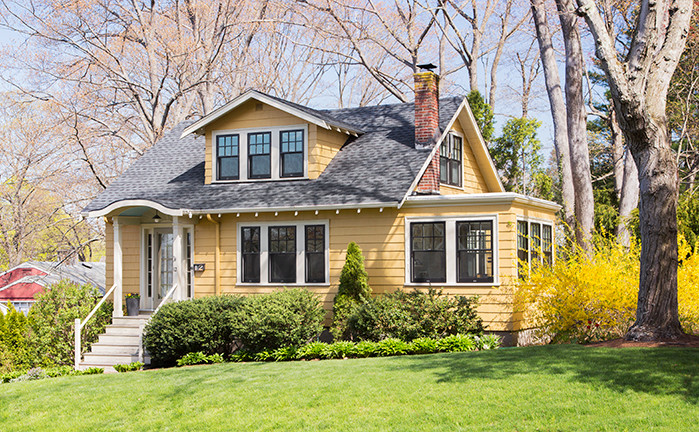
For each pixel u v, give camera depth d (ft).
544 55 82.58
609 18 82.23
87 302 69.77
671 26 45.06
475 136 79.05
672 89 97.91
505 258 58.85
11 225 143.43
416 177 64.23
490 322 58.75
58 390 47.14
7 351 66.59
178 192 73.92
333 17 120.26
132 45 124.47
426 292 60.70
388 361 47.32
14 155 136.05
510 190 102.58
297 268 66.13
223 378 45.55
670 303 44.32
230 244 69.10
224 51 132.26
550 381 35.68
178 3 125.49
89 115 118.93
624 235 79.00
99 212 68.08
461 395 35.12
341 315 60.23
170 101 116.88
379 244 63.10
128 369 60.64
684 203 74.33
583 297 51.24
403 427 31.76
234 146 73.41
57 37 114.42
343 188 65.67
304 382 41.63
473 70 117.60
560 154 82.17
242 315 58.59
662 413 29.84
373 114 80.38
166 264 74.33
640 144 44.91
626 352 40.50
